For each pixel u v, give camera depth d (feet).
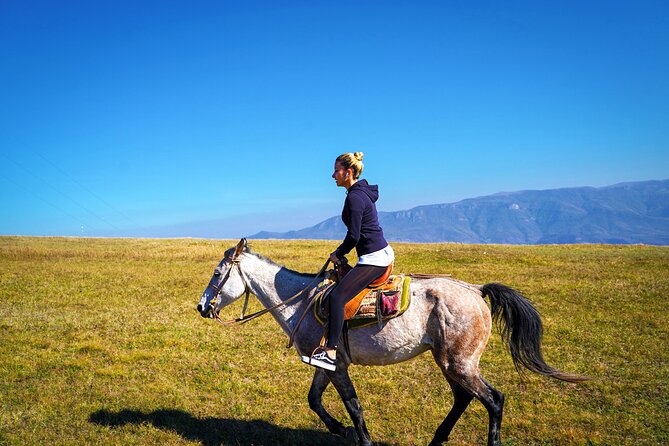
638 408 24.41
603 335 37.14
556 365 31.12
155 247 109.70
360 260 19.25
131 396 25.90
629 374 29.07
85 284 61.05
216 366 31.24
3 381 27.73
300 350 20.84
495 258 78.59
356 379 29.19
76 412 23.63
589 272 64.54
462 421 23.44
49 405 24.20
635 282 56.70
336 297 18.79
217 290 22.27
